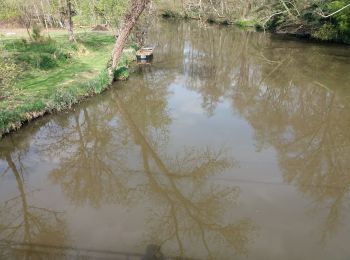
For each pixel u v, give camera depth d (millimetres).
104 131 11383
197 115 12539
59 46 19484
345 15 24594
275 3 31812
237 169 8594
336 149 9844
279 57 22844
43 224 6590
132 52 20812
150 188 7965
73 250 5855
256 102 14156
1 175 8453
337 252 5812
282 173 8430
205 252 5898
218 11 44531
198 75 18422
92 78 14891
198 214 6984
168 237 6270
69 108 12203
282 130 11219
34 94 12508
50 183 8141
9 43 20125
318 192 7641
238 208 7020
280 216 6750
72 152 9875
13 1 26938
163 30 36938
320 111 12961
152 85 16062
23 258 5797
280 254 5758
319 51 24172
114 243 6051
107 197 7570
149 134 11055
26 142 10156
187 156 9367
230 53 24844
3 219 6812
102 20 30453
